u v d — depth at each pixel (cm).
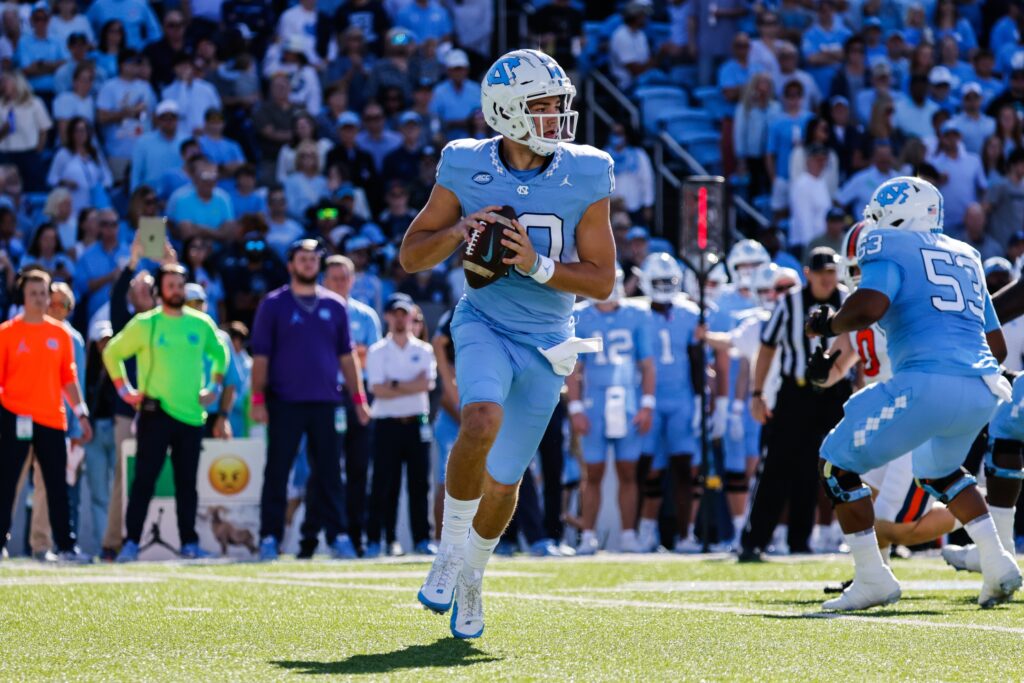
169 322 3828
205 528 4047
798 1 6738
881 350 2439
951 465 1997
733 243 5975
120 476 3969
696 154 6525
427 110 6084
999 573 1970
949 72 6788
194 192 5278
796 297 3322
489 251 1555
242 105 5919
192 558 3881
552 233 1619
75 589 2345
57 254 4928
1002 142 6569
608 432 4162
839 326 1942
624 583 2583
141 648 1526
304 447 4403
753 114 6319
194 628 1725
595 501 4181
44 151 5597
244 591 2316
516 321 1609
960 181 6259
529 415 1614
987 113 6688
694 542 4422
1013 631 1667
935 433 1925
